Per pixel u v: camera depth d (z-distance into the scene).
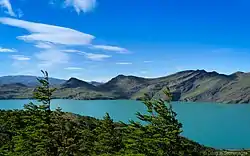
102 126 38.44
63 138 25.75
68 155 25.62
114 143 36.09
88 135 37.59
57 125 26.05
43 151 25.22
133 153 22.73
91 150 34.94
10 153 29.34
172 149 21.81
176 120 22.36
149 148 22.08
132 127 22.64
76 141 26.88
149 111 22.52
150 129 22.06
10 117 42.06
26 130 27.30
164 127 21.95
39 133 25.44
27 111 26.36
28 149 26.50
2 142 39.06
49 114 26.14
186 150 22.06
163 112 22.12
